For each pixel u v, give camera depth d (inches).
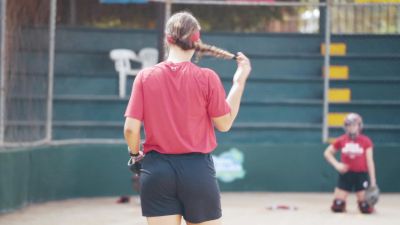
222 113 582.6
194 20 591.5
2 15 1244.5
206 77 581.6
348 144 1311.5
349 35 1797.5
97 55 1806.1
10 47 1430.9
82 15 1860.2
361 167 1306.6
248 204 1411.2
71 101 1658.5
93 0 1865.2
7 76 1417.3
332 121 1707.7
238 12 1935.3
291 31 1983.3
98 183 1507.1
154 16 1897.1
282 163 1614.2
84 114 1664.6
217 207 579.5
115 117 1675.7
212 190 573.3
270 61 1791.3
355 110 1720.0
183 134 573.3
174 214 575.5
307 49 1833.2
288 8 1972.2
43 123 1509.6
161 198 572.1
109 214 1258.0
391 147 1617.9
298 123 1724.9
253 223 1162.0
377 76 1776.6
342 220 1208.2
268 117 1723.7
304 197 1530.5
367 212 1291.8
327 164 1615.4
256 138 1688.0
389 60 1772.9
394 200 1502.2
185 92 574.6
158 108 572.7
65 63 1784.0
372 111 1722.4
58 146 1444.4
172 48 592.7
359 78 1745.8
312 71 1796.3
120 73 1706.4
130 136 578.9
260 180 1609.3
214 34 1814.7
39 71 1536.7
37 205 1354.6
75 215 1241.4
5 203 1229.1
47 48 1547.7
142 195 579.5
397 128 1686.8
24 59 1504.7
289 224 1159.0
